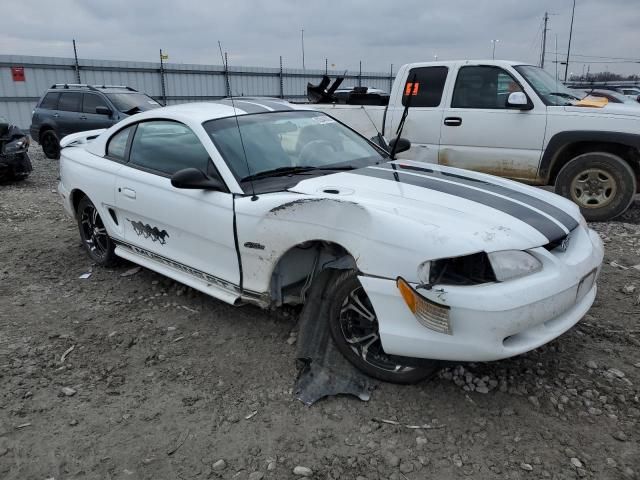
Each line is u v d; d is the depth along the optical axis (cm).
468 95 677
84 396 300
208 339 360
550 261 275
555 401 285
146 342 359
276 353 339
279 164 370
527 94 643
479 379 305
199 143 376
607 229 612
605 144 634
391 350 279
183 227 374
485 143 671
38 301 429
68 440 264
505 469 240
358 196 306
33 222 693
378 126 739
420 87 706
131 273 481
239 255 340
